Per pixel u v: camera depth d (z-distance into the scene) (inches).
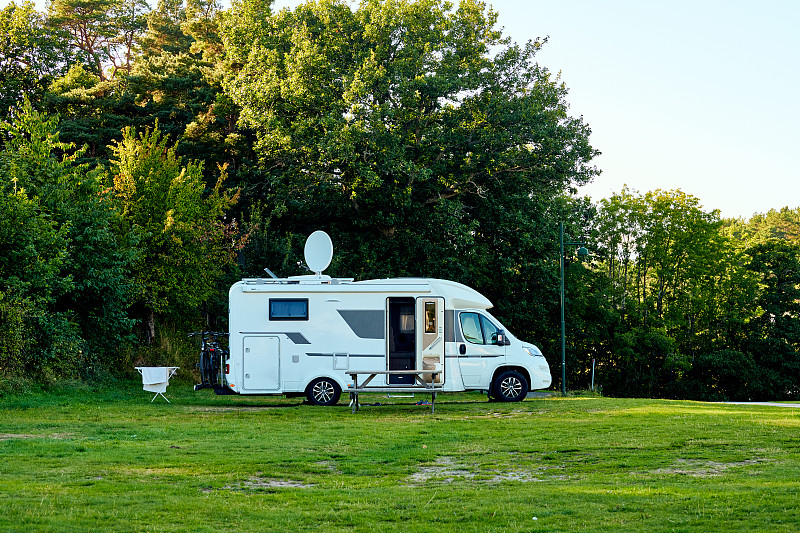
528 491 334.6
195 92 1445.6
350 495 328.8
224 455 428.8
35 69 1385.3
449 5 1316.4
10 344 732.7
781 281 1924.2
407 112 1224.8
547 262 1365.7
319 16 1283.2
